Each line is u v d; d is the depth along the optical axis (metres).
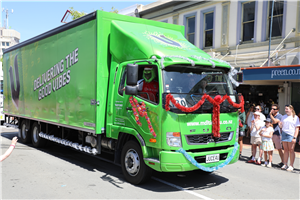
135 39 6.08
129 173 6.09
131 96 5.82
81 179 6.32
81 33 7.10
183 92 5.52
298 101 12.49
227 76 6.27
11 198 5.08
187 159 5.27
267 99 14.11
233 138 6.03
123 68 6.27
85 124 6.92
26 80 10.30
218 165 5.68
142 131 5.64
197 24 16.84
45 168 7.25
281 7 13.25
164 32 7.01
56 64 8.31
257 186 6.18
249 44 14.41
